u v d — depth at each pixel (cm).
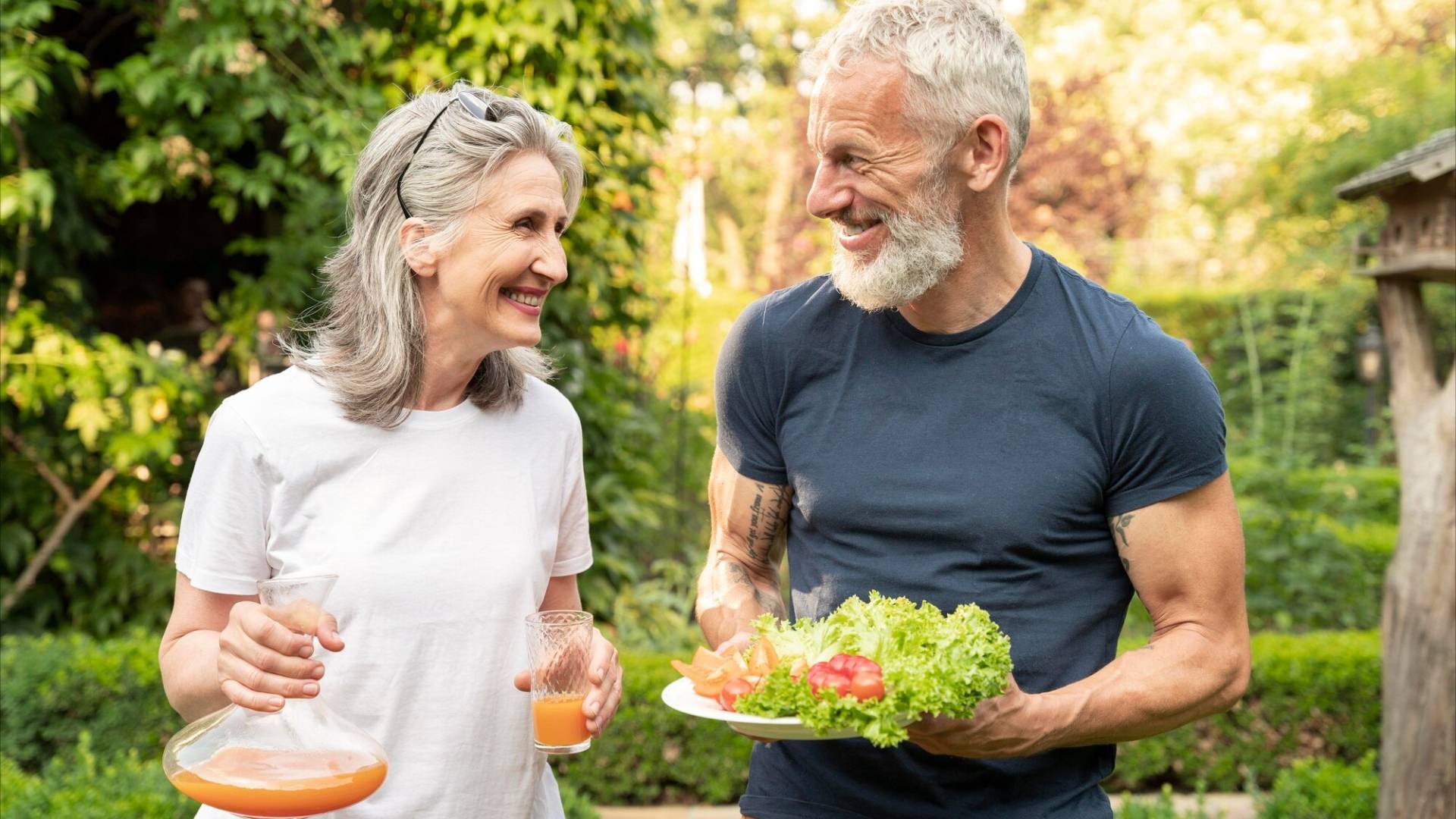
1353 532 748
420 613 181
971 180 187
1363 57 1397
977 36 185
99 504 542
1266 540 665
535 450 197
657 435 648
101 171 521
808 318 208
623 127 562
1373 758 425
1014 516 189
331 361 186
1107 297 197
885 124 182
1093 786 201
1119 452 189
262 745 163
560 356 544
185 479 552
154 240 697
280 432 180
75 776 381
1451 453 352
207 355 565
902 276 186
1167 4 1659
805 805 204
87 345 527
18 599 519
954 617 173
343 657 179
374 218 183
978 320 196
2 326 491
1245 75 1584
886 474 196
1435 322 1216
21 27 487
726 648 191
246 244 549
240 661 159
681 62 1902
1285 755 494
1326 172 1328
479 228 177
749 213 2092
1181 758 490
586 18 529
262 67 509
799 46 1983
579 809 397
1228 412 1143
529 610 191
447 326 184
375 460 183
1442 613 347
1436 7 1435
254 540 182
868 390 201
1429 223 367
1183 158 1641
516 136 178
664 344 754
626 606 569
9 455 528
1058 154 1529
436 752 181
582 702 178
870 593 192
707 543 655
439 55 520
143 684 448
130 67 498
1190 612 191
